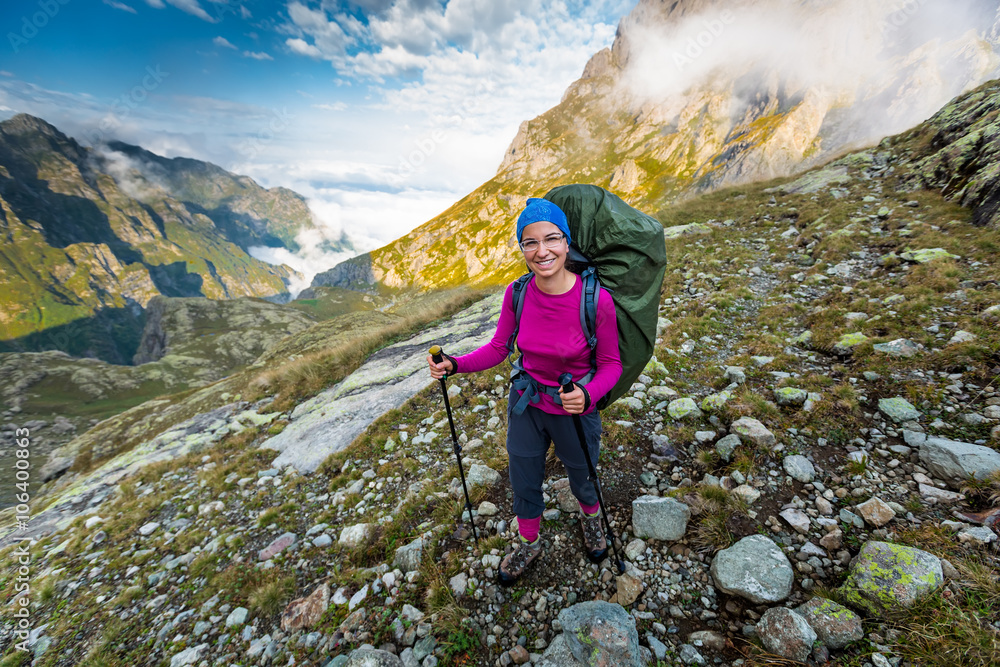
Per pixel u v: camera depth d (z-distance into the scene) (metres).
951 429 3.35
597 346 2.37
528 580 3.07
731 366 5.27
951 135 11.61
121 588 4.54
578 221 2.60
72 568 5.09
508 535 3.53
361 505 4.76
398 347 11.16
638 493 3.63
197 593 4.07
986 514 2.58
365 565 3.76
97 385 98.94
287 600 3.62
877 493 3.02
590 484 2.86
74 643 3.90
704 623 2.56
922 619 2.13
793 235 10.88
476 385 6.80
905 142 14.05
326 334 31.66
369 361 10.83
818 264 8.33
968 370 3.84
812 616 2.30
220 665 3.20
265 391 11.39
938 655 1.96
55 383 97.12
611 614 2.54
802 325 6.16
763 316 6.72
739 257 9.91
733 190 17.61
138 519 5.93
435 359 2.77
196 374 112.75
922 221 8.58
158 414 14.27
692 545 3.03
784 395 4.19
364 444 6.11
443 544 3.61
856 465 3.25
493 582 3.12
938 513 2.73
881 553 2.46
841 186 13.27
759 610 2.52
